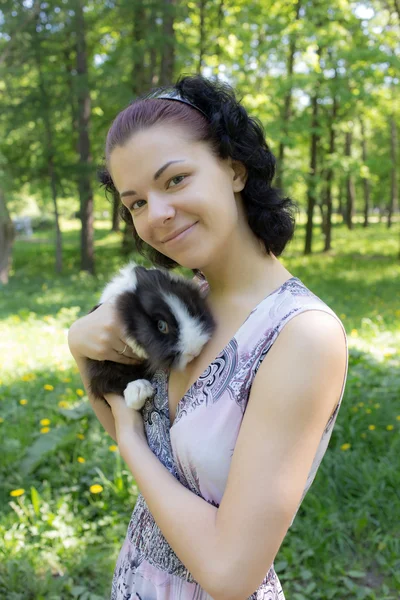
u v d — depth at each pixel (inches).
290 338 47.1
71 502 146.6
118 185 55.0
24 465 159.2
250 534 44.0
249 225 56.0
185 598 54.7
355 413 188.4
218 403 50.1
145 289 71.2
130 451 56.8
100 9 574.2
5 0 530.9
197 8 649.6
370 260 762.2
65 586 118.0
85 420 183.3
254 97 562.6
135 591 58.1
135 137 51.8
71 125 700.7
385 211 1969.7
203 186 51.2
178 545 47.5
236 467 46.0
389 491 148.8
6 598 114.4
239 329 51.3
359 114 764.6
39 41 579.8
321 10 573.0
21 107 600.1
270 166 56.5
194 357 57.9
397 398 207.6
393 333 304.5
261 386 47.1
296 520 139.8
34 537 134.1
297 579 122.9
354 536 136.0
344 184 1274.6
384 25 652.1
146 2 512.7
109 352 70.6
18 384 226.4
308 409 45.2
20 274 675.4
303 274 619.2
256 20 603.5
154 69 588.4
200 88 53.9
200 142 52.0
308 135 762.2
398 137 1147.9
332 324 47.6
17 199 610.5
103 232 1204.5
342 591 118.4
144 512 59.4
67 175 650.2
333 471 157.6
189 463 50.9
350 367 232.8
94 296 459.2
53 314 380.8
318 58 577.9
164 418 58.5
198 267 55.9
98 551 129.9
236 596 44.3
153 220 51.4
